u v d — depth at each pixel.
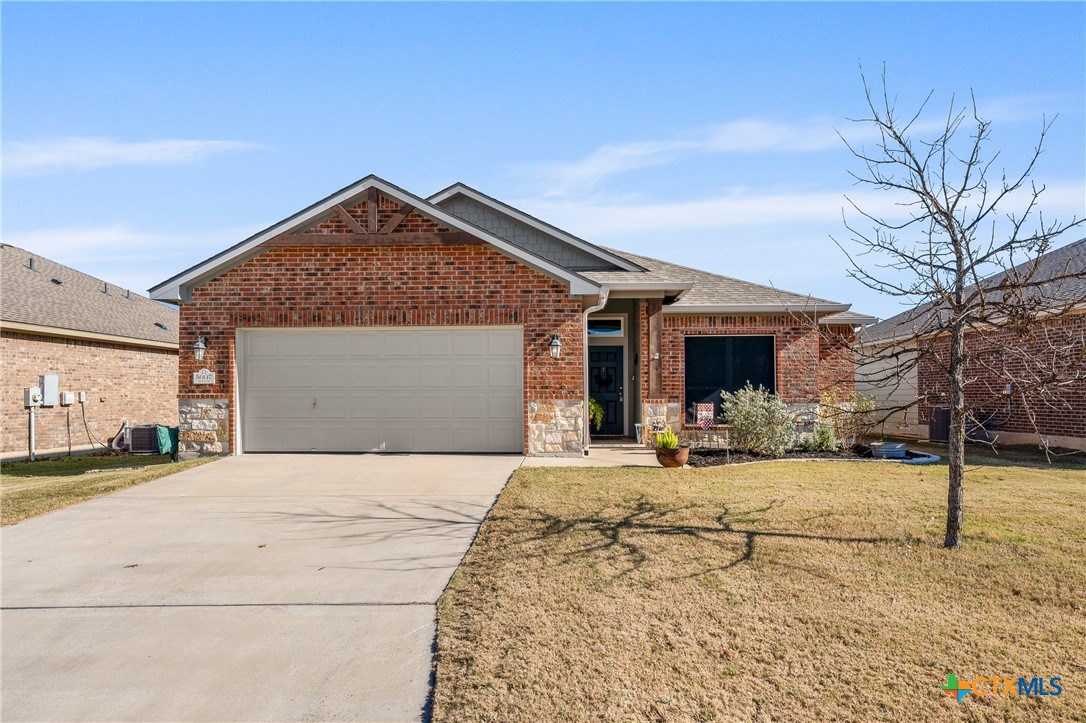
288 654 4.74
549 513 8.16
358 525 7.91
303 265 12.58
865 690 4.18
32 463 14.97
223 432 12.55
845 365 16.44
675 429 14.93
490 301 12.42
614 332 15.95
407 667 4.55
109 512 8.59
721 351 15.72
